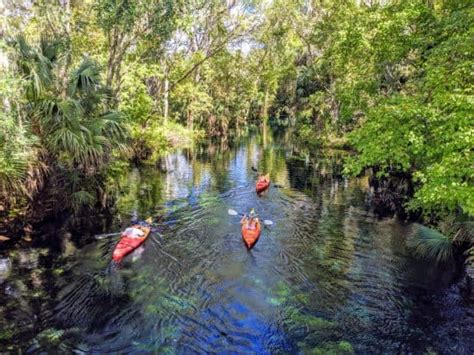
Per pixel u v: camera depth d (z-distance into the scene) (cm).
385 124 914
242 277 849
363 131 971
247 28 2381
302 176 2000
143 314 691
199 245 1024
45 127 982
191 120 3744
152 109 2194
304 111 3394
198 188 1692
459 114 709
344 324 681
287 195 1609
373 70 1362
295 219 1281
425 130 865
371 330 665
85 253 923
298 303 748
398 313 718
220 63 3809
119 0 1395
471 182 739
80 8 1647
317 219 1284
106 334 630
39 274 809
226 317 694
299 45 3525
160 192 1590
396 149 870
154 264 894
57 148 988
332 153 2706
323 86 2927
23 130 884
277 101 6147
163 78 2327
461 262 923
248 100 5112
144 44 1841
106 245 977
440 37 1010
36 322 648
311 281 838
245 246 1028
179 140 3198
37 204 1046
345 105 1445
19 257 880
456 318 703
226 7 2286
